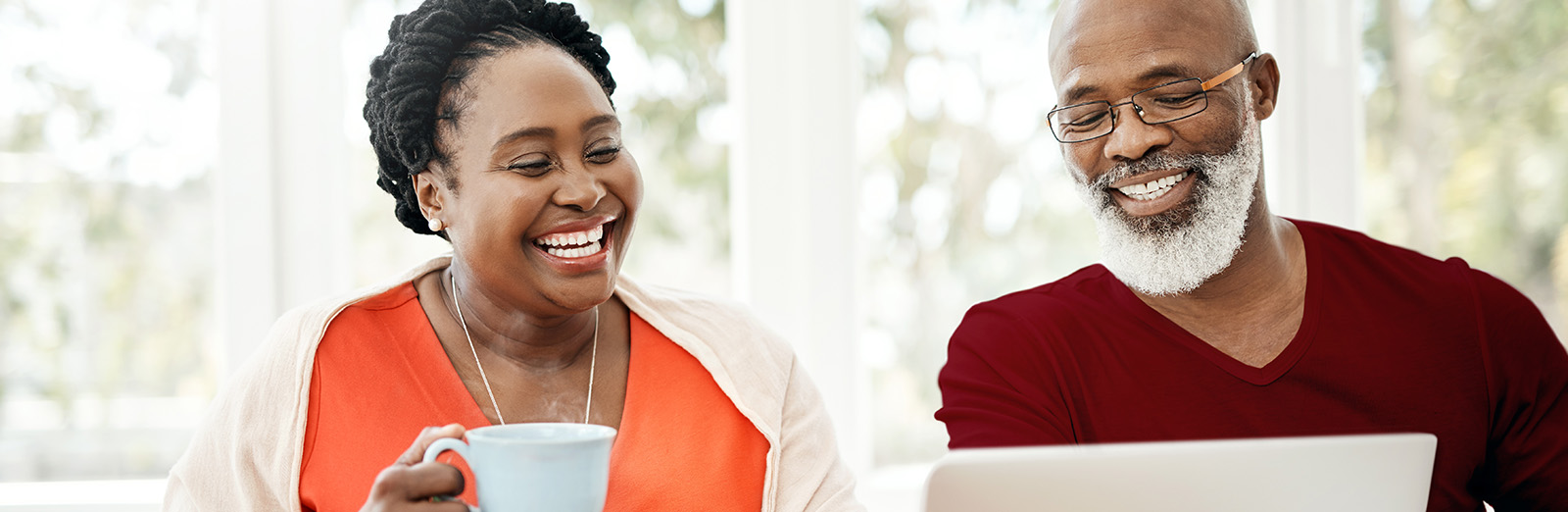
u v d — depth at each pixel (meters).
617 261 1.16
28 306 1.92
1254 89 1.25
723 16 2.09
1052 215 2.16
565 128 1.08
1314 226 1.31
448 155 1.11
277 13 1.89
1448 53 2.15
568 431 0.86
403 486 0.81
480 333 1.19
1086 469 0.76
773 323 2.00
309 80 1.90
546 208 1.08
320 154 1.90
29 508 1.81
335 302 1.20
